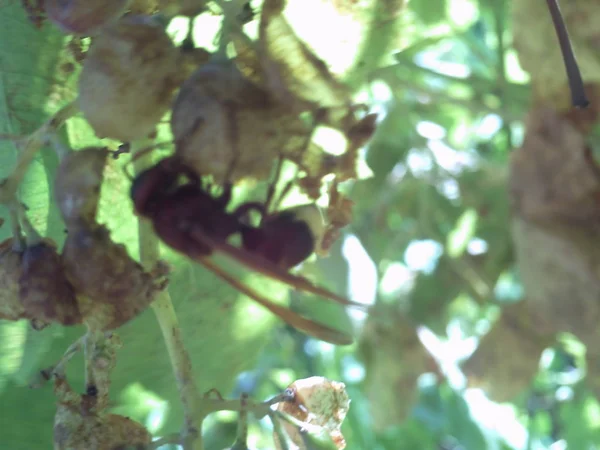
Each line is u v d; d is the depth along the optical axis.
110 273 0.16
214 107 0.14
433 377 0.37
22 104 0.19
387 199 0.32
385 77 0.28
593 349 0.27
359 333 0.32
